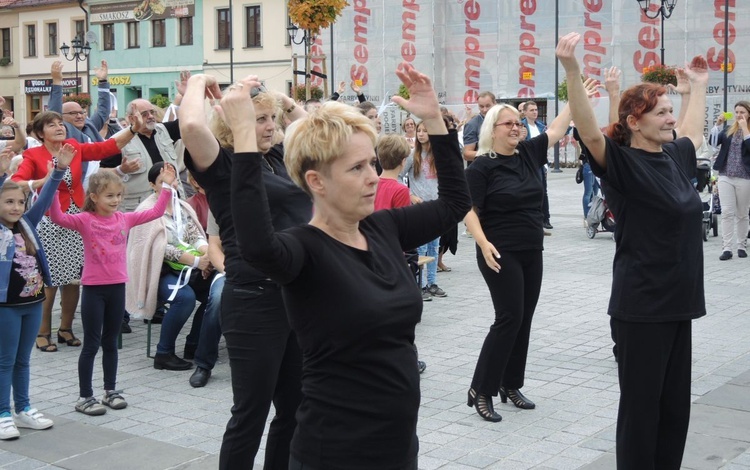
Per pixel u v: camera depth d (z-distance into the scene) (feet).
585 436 17.48
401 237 9.95
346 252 8.90
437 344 25.30
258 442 12.77
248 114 8.54
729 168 38.91
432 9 119.96
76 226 18.98
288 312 9.01
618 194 12.90
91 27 146.41
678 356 13.01
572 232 50.34
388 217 9.84
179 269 23.68
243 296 12.57
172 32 139.85
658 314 12.62
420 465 15.94
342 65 125.39
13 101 155.53
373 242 9.29
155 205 20.56
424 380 21.65
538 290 18.66
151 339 26.76
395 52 122.72
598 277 35.86
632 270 12.82
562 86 107.45
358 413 8.71
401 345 8.93
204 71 137.80
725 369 21.95
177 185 24.70
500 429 17.95
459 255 42.63
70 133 29.07
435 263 32.27
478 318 28.68
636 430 12.91
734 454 16.14
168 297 23.32
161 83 141.69
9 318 17.74
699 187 46.21
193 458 16.66
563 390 20.63
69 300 25.93
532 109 44.32
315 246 8.72
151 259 23.45
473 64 119.44
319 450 8.81
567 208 63.62
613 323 13.37
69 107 29.43
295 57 125.08
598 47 111.04
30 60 152.56
